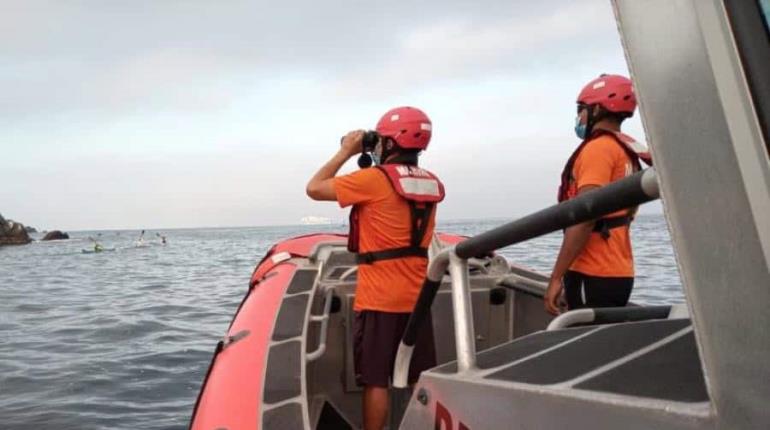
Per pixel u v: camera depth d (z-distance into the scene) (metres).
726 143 0.69
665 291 10.99
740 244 0.68
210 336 11.06
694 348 1.02
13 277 25.73
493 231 1.42
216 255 46.72
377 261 2.93
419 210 2.95
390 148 3.06
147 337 10.97
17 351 9.77
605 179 2.70
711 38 0.71
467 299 1.57
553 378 1.13
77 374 8.25
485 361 1.49
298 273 4.57
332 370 3.94
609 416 0.93
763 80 0.67
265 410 2.40
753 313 0.67
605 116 2.83
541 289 3.97
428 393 1.58
